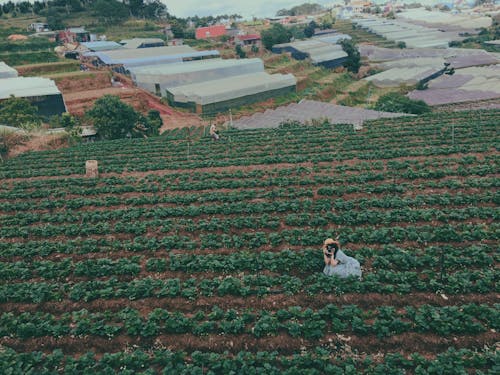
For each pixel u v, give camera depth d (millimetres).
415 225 18359
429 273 14289
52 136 44156
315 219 19016
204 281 14766
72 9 153750
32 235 19969
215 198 22672
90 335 12648
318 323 12195
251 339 12156
